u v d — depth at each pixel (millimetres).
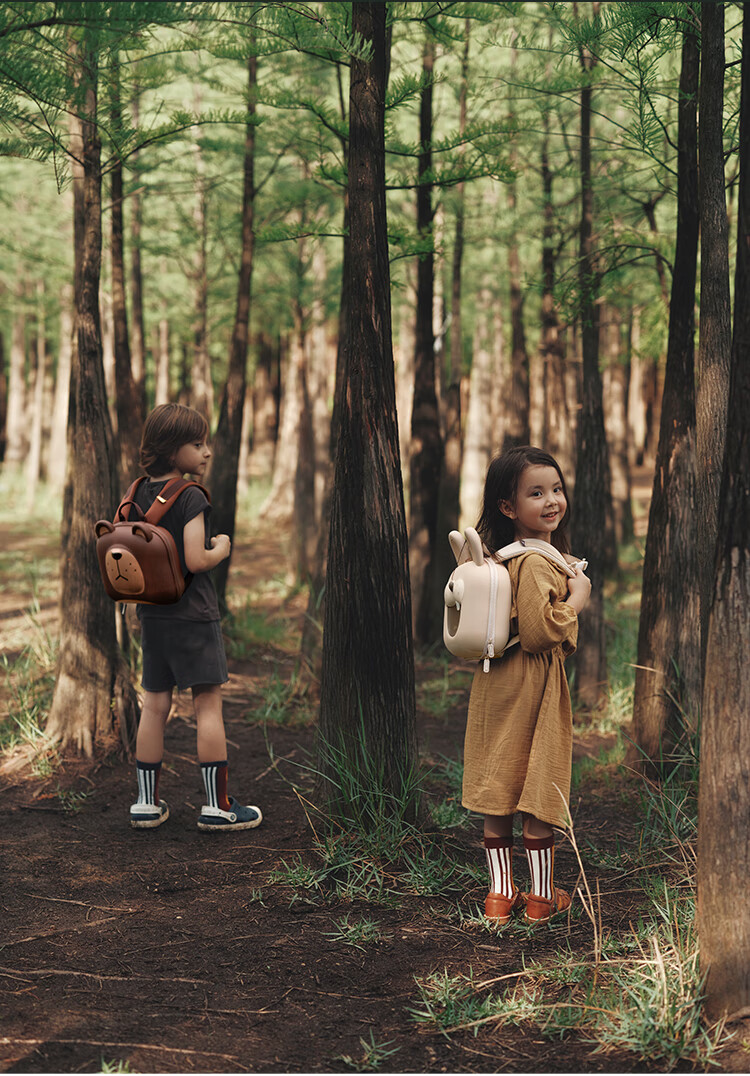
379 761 3650
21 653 6426
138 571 3635
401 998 2557
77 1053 2250
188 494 3848
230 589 10430
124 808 4145
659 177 5812
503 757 2973
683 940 2682
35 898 3199
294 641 7957
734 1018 2268
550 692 2965
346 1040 2344
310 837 3742
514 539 3186
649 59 3928
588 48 3988
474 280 13406
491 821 3031
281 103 5512
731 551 2320
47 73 3502
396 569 3664
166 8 3330
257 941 2895
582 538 6090
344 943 2879
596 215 6547
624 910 3072
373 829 3604
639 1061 2201
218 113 5059
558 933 2926
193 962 2760
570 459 9188
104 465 4602
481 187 8758
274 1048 2301
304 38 3809
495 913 2984
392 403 3686
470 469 14344
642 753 4426
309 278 11086
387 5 4914
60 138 4078
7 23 3205
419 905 3146
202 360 11273
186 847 3705
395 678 3662
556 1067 2197
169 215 10898
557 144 7992
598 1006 2426
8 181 12281
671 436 4449
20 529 15852
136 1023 2408
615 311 9930
